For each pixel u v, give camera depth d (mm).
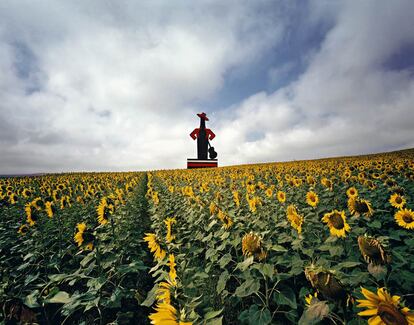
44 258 5051
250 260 2932
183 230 6328
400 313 1336
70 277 3639
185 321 1762
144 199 14414
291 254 4160
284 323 3188
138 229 8039
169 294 2291
